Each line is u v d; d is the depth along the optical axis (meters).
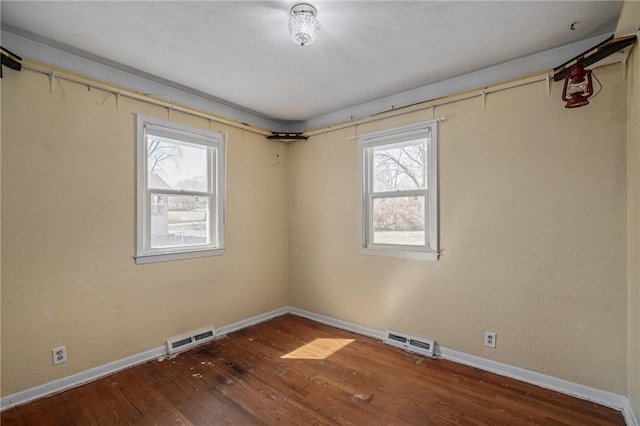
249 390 2.28
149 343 2.77
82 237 2.39
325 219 3.73
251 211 3.69
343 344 3.10
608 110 2.08
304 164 3.95
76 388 2.29
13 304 2.09
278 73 2.68
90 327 2.43
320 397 2.20
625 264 2.03
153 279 2.81
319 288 3.80
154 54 2.36
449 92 2.80
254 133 3.73
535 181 2.35
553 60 2.31
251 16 1.90
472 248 2.65
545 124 2.31
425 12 1.86
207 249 3.22
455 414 2.00
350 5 1.79
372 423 1.92
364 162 3.37
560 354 2.25
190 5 1.79
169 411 2.04
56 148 2.27
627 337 2.01
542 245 2.33
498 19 1.94
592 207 2.14
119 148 2.59
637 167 1.79
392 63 2.51
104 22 1.95
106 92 2.52
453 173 2.75
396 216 3.18
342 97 3.24
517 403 2.11
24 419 1.95
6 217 2.06
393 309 3.15
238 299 3.54
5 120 2.06
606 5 1.80
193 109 3.07
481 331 2.60
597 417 1.96
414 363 2.69
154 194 2.85
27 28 2.01
